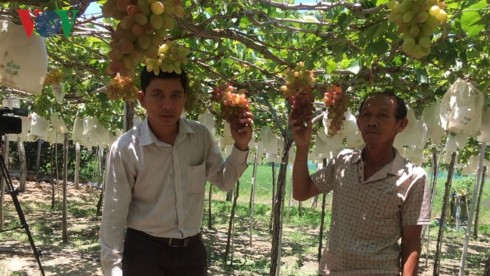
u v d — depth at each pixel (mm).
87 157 21609
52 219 11219
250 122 2422
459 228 14789
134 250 2363
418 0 1443
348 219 2404
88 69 4309
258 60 4242
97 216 11984
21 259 7258
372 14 2297
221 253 8773
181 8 1391
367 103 2373
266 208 16703
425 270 8867
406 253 2299
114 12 1335
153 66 1895
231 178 2521
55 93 4738
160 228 2361
